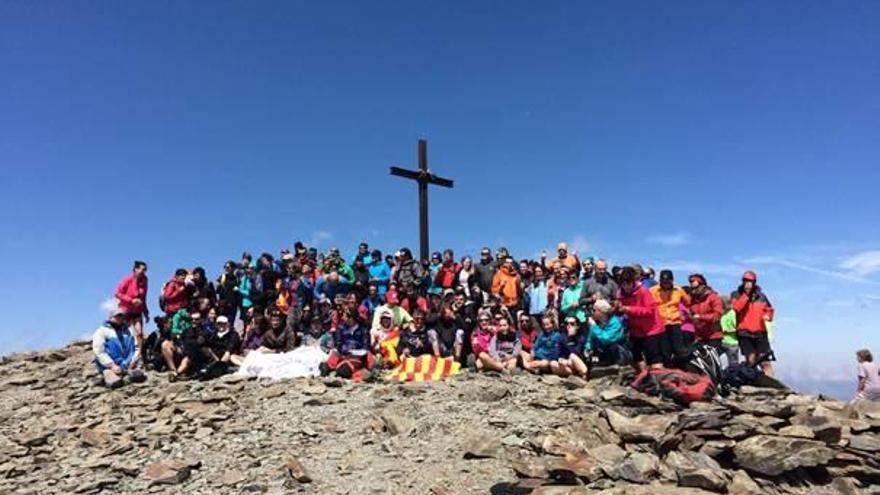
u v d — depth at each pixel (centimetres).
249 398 1225
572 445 891
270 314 1599
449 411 1088
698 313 1248
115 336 1445
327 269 1734
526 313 1582
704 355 1177
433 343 1448
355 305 1474
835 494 818
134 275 1631
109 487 877
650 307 1195
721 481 780
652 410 1030
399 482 845
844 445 902
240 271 1833
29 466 962
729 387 1202
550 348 1330
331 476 877
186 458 959
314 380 1314
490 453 905
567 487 773
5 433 1150
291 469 877
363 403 1162
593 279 1448
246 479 877
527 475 827
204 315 1516
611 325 1286
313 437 1022
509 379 1272
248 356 1448
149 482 881
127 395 1327
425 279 1797
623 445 911
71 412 1247
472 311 1548
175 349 1484
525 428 988
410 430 1006
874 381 1270
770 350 1327
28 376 1605
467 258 1728
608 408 1042
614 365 1259
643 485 783
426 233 2078
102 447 1032
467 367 1420
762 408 980
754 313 1317
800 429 897
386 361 1441
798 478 839
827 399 1149
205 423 1088
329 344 1465
